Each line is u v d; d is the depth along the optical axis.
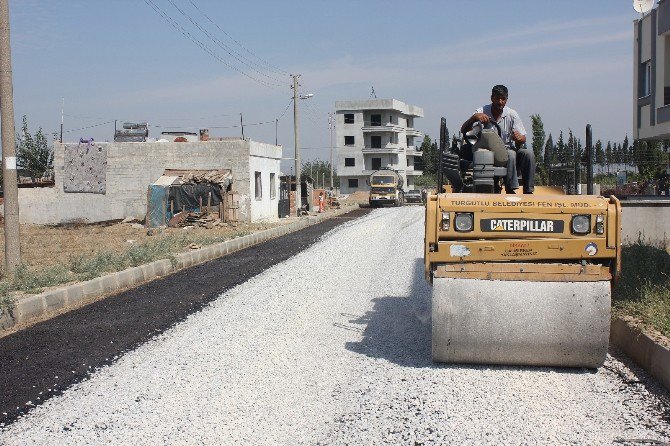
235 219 31.47
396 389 6.32
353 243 20.58
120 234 26.66
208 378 6.77
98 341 8.45
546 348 6.75
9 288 11.47
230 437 5.22
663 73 24.39
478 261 7.06
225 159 32.75
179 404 6.00
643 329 7.25
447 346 6.92
